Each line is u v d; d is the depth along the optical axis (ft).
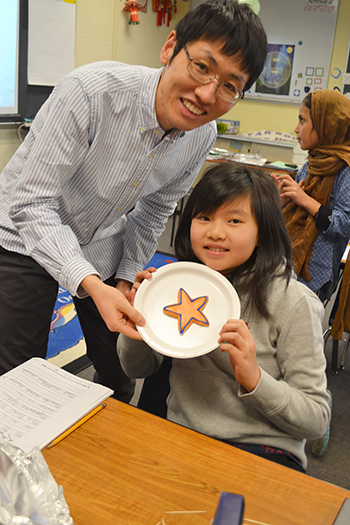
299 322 3.31
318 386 3.24
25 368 3.26
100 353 5.43
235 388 3.43
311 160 7.34
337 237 7.17
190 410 3.46
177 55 3.47
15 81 12.21
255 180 3.43
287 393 3.02
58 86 4.14
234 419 3.38
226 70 3.34
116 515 2.19
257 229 3.42
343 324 7.71
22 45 12.07
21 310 4.40
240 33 3.21
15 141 12.83
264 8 16.62
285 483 2.44
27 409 2.83
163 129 4.14
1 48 11.59
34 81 12.75
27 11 11.94
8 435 2.60
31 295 4.41
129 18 15.70
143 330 3.04
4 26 11.48
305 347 3.28
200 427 3.38
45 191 3.86
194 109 3.60
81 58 14.28
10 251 4.42
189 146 4.63
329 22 15.88
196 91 3.42
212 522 1.60
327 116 6.98
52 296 4.60
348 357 9.09
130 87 3.93
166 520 2.17
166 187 5.06
